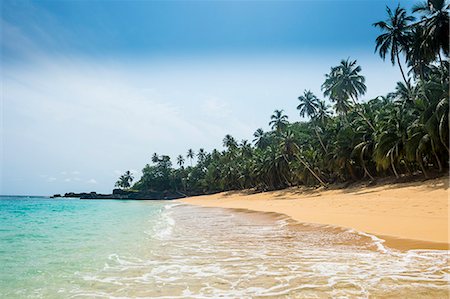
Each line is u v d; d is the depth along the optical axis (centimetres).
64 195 17162
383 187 3531
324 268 777
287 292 611
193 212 3522
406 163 3478
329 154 4731
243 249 1077
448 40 2931
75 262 940
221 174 9719
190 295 616
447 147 2842
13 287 695
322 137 5262
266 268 798
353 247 1036
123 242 1314
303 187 5834
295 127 7806
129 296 623
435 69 3341
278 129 6322
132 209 4828
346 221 1658
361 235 1223
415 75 4059
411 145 3133
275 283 671
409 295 568
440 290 592
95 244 1278
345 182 4766
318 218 1908
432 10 3103
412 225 1349
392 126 3478
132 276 765
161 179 13800
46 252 1118
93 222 2430
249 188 8731
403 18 3725
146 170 14362
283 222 1886
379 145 3475
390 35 3747
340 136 4456
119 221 2495
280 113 6391
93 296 628
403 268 751
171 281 714
